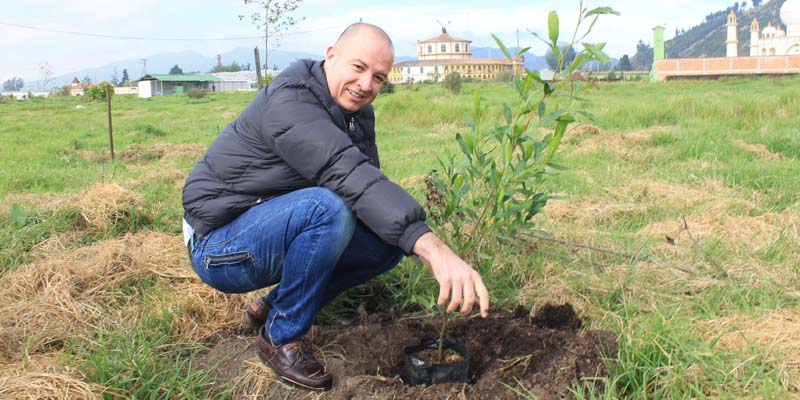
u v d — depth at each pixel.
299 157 2.42
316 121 2.43
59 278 3.61
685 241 4.28
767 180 6.06
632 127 11.56
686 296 3.36
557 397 2.41
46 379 2.45
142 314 3.26
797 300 3.30
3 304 3.47
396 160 8.58
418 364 2.57
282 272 2.61
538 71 2.45
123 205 4.95
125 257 3.86
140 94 77.38
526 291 3.46
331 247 2.50
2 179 7.46
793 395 2.33
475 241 2.71
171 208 5.33
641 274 3.60
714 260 3.79
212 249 2.66
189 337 3.14
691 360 2.53
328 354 2.88
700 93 26.83
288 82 2.53
